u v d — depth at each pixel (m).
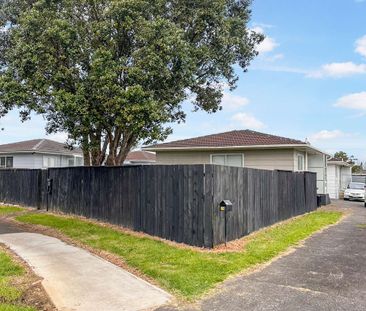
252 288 6.25
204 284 6.41
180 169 9.67
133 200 11.52
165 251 8.63
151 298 5.87
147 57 10.55
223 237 9.41
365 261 8.08
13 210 16.59
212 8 13.09
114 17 10.84
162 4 11.96
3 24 14.00
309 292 6.06
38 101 11.62
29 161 28.70
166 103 11.90
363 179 41.28
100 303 5.68
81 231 11.44
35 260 8.20
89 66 11.08
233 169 10.21
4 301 5.67
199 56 13.32
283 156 18.44
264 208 12.48
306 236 11.04
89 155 15.44
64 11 11.45
